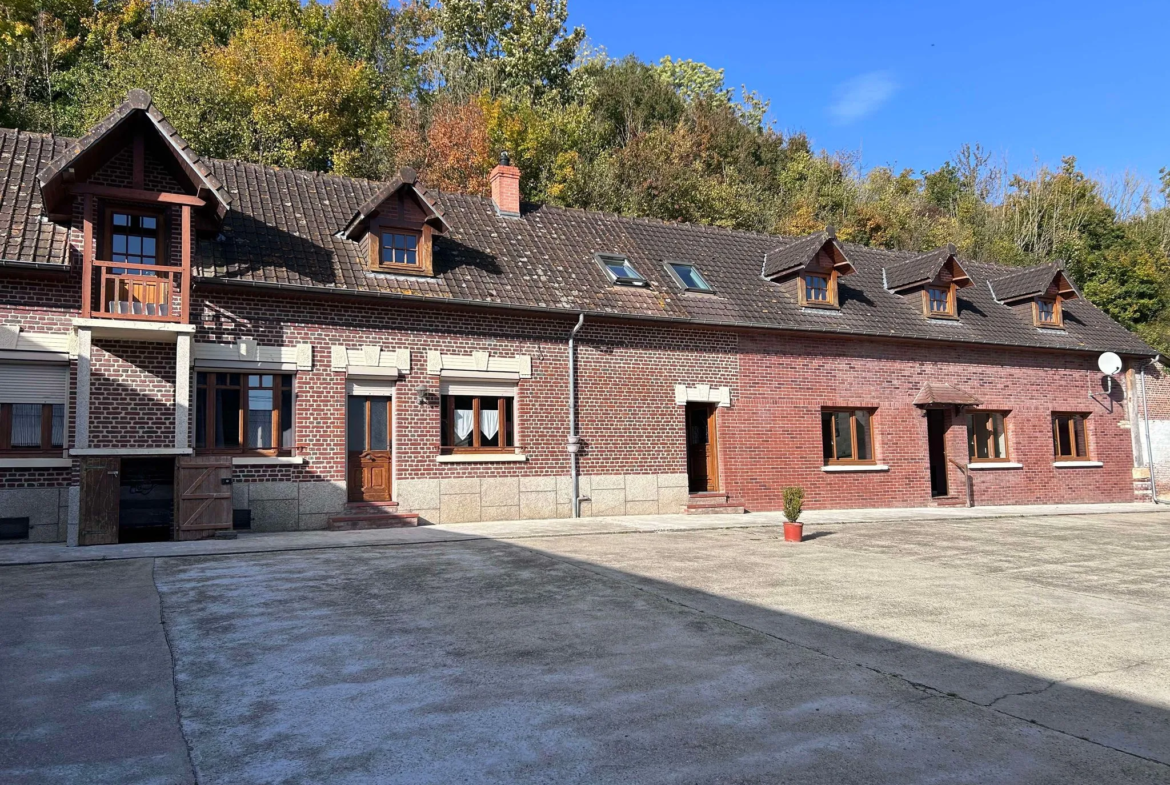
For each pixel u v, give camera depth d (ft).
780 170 142.20
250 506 43.93
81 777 13.10
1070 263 132.98
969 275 76.79
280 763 13.76
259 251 46.26
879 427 64.85
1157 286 120.37
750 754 14.34
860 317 65.51
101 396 40.96
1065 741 15.39
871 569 34.14
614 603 26.23
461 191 94.89
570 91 131.95
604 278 57.72
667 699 17.19
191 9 113.70
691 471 60.64
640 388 56.08
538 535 43.09
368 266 48.60
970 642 22.50
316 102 96.89
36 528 39.65
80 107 91.71
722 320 58.13
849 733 15.48
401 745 14.57
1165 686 18.97
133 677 18.17
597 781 13.16
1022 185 156.97
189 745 14.49
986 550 40.83
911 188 158.51
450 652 20.45
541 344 53.06
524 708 16.53
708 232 69.62
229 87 94.79
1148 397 79.25
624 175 111.55
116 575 30.07
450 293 49.70
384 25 133.18
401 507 47.93
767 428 60.03
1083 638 23.29
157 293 41.22
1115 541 45.06
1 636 21.29
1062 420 75.20
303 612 24.44
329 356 46.55
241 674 18.53
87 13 109.50
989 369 70.59
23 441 40.16
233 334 44.11
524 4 134.72
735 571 32.78
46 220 41.70
